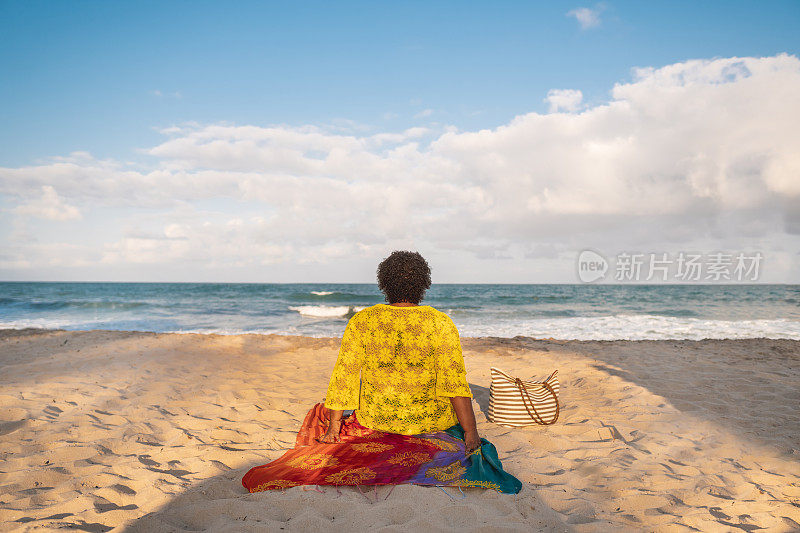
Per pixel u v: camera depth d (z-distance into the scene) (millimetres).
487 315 21656
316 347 8883
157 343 8852
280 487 2547
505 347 8859
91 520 2301
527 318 19266
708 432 3881
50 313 20922
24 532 2154
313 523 2191
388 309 2832
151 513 2361
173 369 6512
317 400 4973
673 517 2367
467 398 2752
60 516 2350
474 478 2572
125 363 6832
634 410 4562
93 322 16562
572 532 2219
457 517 2279
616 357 7645
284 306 26375
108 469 2957
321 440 2971
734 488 2779
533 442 3672
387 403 2830
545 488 2709
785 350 8242
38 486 2730
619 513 2443
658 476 2928
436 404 2857
